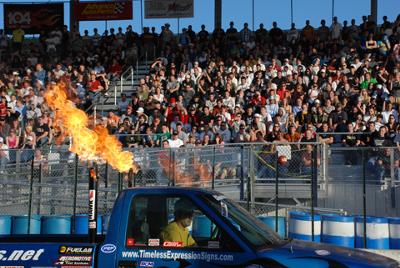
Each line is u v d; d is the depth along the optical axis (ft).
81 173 65.98
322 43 100.32
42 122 80.64
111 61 104.88
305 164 61.82
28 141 78.02
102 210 62.64
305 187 61.72
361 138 70.44
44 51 115.85
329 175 62.54
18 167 68.44
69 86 94.94
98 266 24.71
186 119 82.74
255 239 24.57
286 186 62.18
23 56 115.24
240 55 102.17
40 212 65.82
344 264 23.20
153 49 108.68
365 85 84.38
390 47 95.91
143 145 75.15
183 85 90.79
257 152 62.59
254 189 61.62
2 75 104.01
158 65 100.48
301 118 77.87
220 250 24.04
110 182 62.54
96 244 25.17
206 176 62.08
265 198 64.08
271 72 91.25
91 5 119.34
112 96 98.48
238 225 24.64
